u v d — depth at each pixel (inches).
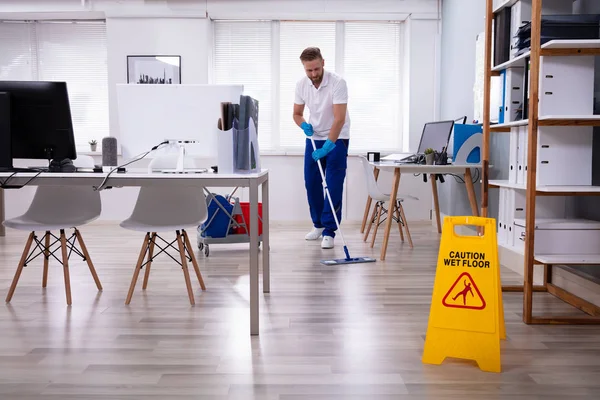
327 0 234.1
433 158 174.4
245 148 97.8
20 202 240.5
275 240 200.5
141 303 116.8
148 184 96.4
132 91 102.6
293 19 242.8
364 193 243.8
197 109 103.0
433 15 234.8
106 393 72.9
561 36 102.3
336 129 172.7
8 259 165.5
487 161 127.8
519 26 122.3
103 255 170.9
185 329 99.5
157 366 82.1
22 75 245.9
